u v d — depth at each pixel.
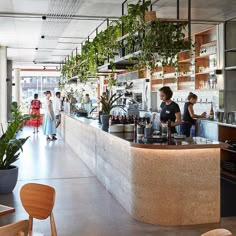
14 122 6.10
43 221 4.75
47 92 13.42
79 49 13.85
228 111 8.91
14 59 17.92
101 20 8.76
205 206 4.73
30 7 7.50
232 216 5.03
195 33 9.77
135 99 13.75
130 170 5.01
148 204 4.73
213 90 9.35
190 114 8.35
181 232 4.41
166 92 6.68
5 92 13.70
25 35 11.02
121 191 5.51
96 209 5.29
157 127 6.38
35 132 15.84
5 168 6.12
